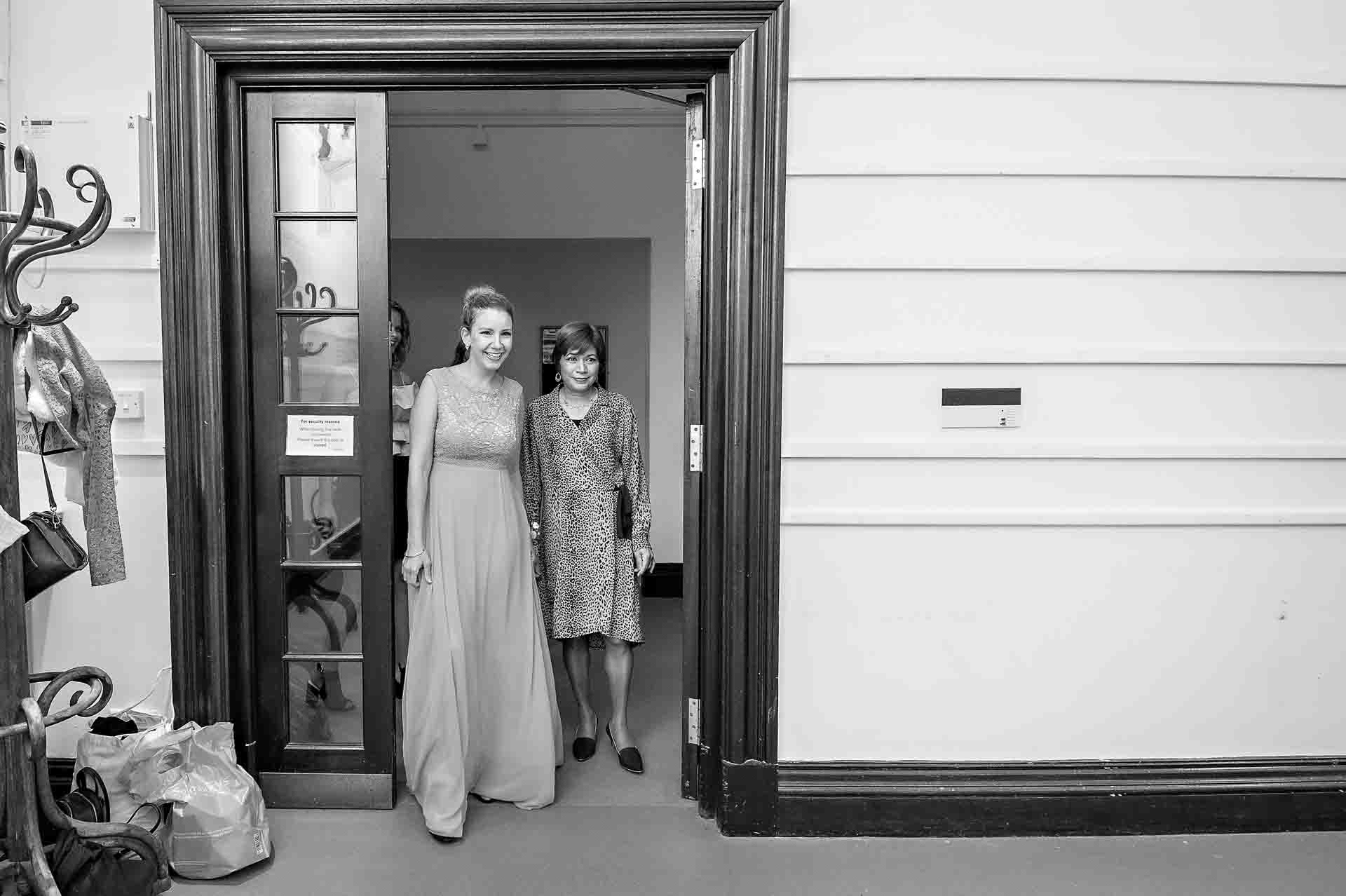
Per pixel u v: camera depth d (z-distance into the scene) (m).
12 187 2.41
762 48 2.32
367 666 2.54
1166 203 2.38
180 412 2.39
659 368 5.06
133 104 2.41
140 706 2.50
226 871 2.19
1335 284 2.41
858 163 2.35
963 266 2.38
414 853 2.34
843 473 2.42
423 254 5.29
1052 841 2.43
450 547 2.51
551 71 2.41
